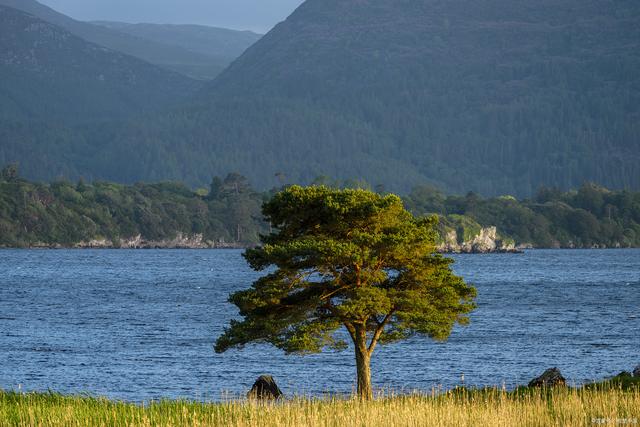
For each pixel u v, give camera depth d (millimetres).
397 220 83625
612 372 128750
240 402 70938
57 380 121500
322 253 78062
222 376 124375
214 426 61844
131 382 119875
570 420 63031
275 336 82000
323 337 82250
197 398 107812
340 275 81625
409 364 135250
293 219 83938
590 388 83250
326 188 84375
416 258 82250
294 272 81188
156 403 72875
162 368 130750
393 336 84875
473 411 65375
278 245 82188
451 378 124125
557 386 80688
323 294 81812
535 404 68812
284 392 111750
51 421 61156
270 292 80062
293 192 83312
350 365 133000
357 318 81125
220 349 83312
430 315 80812
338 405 67812
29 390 113875
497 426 61469
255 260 82625
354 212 81750
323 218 83562
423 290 82875
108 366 132625
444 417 62969
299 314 80938
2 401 70812
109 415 64062
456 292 84312
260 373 126625
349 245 78438
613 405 67062
